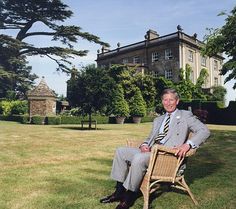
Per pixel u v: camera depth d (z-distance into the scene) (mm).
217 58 48562
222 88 41531
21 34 40906
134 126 24594
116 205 3768
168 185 3984
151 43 44406
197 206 3697
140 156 3568
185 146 3660
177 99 4070
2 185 4688
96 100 19672
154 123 4250
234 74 16562
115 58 49875
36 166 6281
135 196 4043
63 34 38250
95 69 19766
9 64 38500
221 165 6328
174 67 41375
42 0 37562
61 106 45969
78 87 19500
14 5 38156
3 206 3707
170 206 3697
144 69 43875
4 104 36938
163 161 3631
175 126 3943
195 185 4633
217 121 32562
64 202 3867
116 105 30219
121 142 11320
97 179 5078
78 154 8070
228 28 15750
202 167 6082
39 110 32812
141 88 36844
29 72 53188
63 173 5566
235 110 31203
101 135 14617
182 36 41500
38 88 33312
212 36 16438
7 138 12867
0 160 7066
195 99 36625
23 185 4688
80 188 4516
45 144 10562
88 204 3791
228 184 4699
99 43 37969
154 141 4070
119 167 3852
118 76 36000
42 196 4117
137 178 3512
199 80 43312
